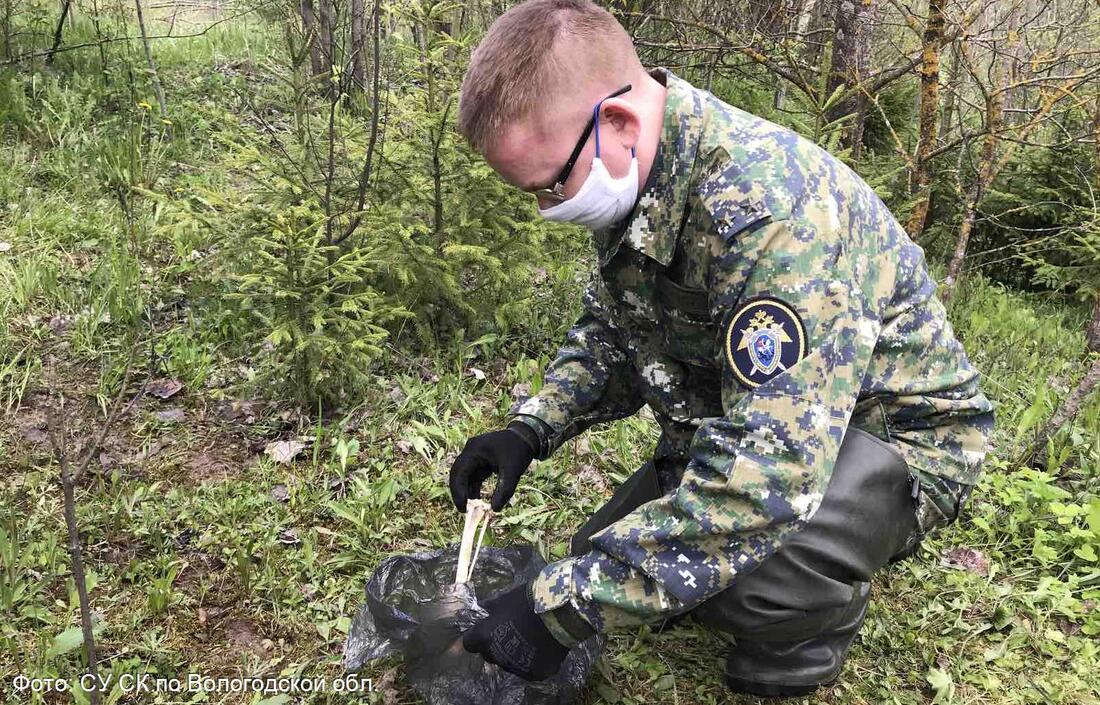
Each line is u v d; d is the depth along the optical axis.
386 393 3.13
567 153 1.49
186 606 2.17
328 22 5.07
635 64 1.52
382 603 1.81
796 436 1.43
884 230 1.66
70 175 4.58
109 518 2.40
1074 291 5.69
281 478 2.68
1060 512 2.53
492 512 1.92
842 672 2.10
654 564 1.50
